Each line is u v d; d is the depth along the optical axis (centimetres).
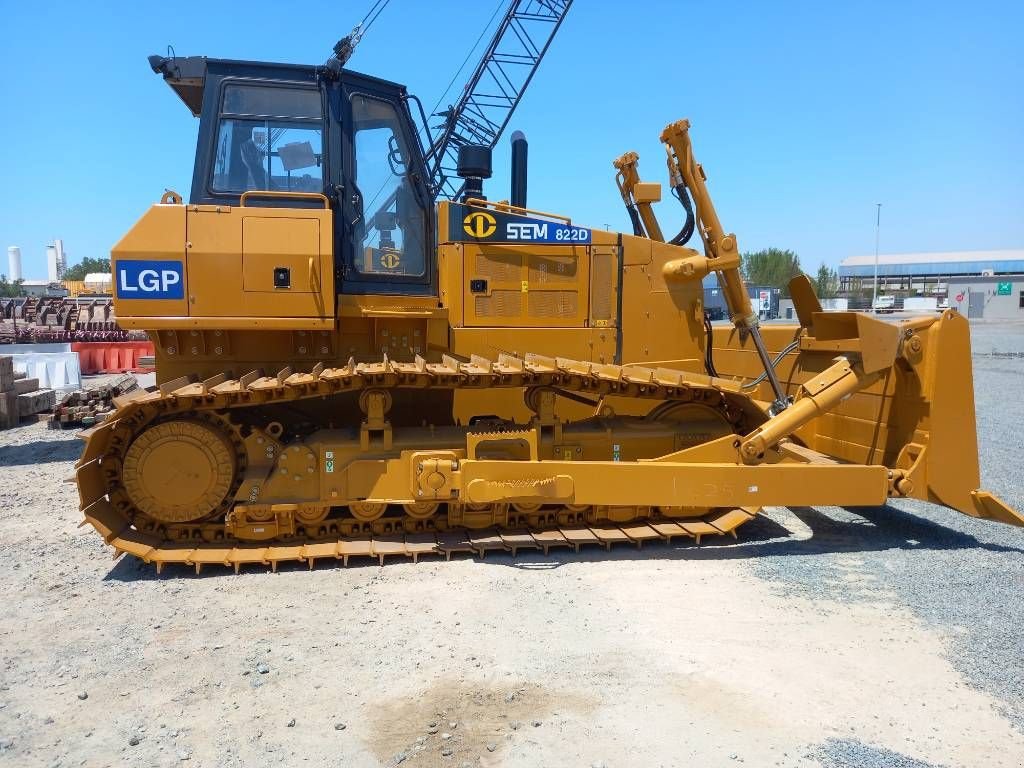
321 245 477
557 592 447
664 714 315
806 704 323
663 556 510
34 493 694
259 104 504
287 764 283
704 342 614
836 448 607
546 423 530
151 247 461
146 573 480
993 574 476
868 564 495
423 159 550
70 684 343
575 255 575
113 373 1772
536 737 299
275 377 487
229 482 489
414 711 319
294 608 425
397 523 523
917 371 514
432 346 549
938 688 337
